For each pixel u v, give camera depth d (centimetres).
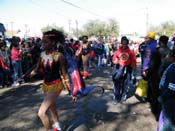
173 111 379
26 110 709
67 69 509
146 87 760
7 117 655
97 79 1215
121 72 757
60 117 644
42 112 490
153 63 638
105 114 662
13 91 952
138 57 2473
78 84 511
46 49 495
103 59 1930
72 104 750
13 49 1062
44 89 505
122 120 625
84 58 1228
